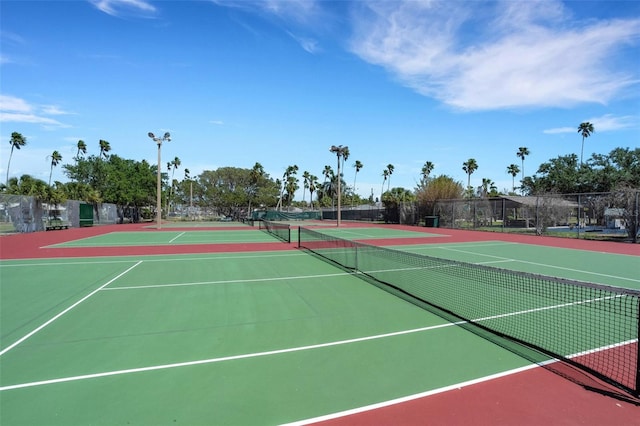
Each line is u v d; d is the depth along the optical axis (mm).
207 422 3318
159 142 30797
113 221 44688
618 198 21688
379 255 13719
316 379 4133
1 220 24578
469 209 31531
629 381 4074
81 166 47125
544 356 4750
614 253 15594
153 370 4375
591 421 3348
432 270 10742
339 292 8281
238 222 50062
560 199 25359
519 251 16219
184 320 6309
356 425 3264
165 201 64312
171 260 13203
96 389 3918
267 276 10180
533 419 3367
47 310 6895
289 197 83250
